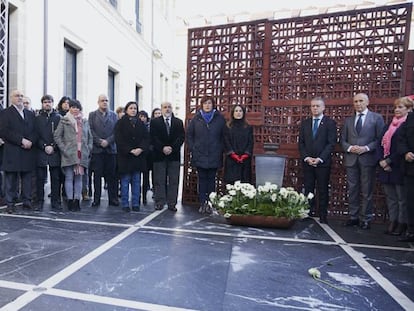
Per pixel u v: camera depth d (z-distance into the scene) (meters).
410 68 4.35
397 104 3.81
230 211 4.05
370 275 2.61
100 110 5.11
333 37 4.65
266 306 2.06
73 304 2.02
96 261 2.74
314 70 4.76
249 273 2.58
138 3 12.82
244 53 5.09
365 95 4.10
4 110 4.32
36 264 2.64
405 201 3.71
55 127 4.66
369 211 4.10
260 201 4.10
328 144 4.19
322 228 4.07
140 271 2.56
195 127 4.62
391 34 4.40
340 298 2.20
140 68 12.58
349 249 3.26
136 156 4.68
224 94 5.22
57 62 6.71
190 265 2.71
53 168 4.64
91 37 8.37
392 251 3.23
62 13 6.90
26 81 5.73
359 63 4.55
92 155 5.05
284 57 4.88
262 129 5.00
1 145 4.62
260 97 5.03
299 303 2.11
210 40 5.25
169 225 4.02
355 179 4.18
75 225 3.88
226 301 2.12
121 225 3.95
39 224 3.88
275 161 4.31
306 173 4.32
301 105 4.80
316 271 2.55
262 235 3.70
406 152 3.42
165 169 4.91
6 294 2.12
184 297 2.15
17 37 5.53
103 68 9.15
